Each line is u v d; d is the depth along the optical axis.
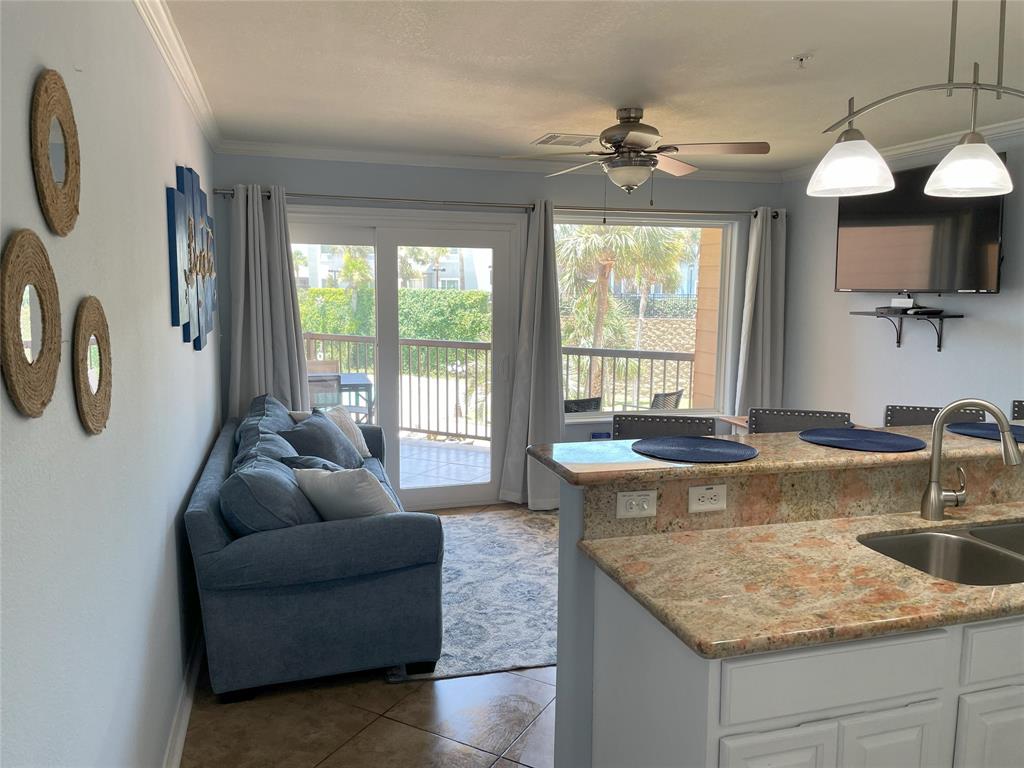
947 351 4.27
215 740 2.48
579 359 5.62
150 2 2.12
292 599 2.68
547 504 5.16
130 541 1.78
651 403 5.77
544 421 5.20
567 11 2.40
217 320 4.38
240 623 2.64
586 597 1.95
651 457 2.04
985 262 3.89
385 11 2.40
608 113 3.74
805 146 4.57
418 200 4.90
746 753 1.39
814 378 5.37
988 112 3.65
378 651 2.80
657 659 1.57
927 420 3.41
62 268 1.28
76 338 1.33
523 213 5.14
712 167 5.32
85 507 1.38
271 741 2.48
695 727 1.41
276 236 4.50
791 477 2.03
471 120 3.90
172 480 2.52
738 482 2.00
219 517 2.69
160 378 2.29
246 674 2.67
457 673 2.95
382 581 2.78
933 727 1.52
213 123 3.93
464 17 2.45
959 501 2.11
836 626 1.40
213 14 2.40
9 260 1.00
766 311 5.46
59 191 1.23
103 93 1.62
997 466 2.25
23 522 1.06
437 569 2.84
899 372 4.60
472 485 5.29
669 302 5.73
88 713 1.38
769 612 1.46
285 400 4.60
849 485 2.09
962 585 1.61
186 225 2.83
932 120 3.83
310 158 4.68
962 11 2.39
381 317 4.96
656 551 1.81
